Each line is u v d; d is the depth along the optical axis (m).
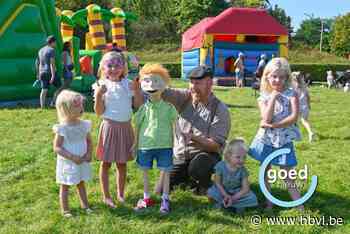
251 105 13.43
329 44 76.62
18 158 6.47
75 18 19.80
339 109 13.17
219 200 4.81
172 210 4.73
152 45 47.94
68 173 4.50
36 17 11.79
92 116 9.98
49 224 4.34
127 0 57.50
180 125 5.18
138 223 4.40
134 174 5.85
